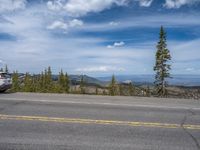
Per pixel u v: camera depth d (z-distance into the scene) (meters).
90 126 8.10
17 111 10.22
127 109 11.45
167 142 6.71
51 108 11.12
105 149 6.05
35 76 67.00
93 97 15.77
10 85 18.25
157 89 43.00
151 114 10.38
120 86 58.72
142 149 6.14
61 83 67.25
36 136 6.91
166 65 43.16
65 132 7.35
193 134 7.52
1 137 6.77
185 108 12.12
